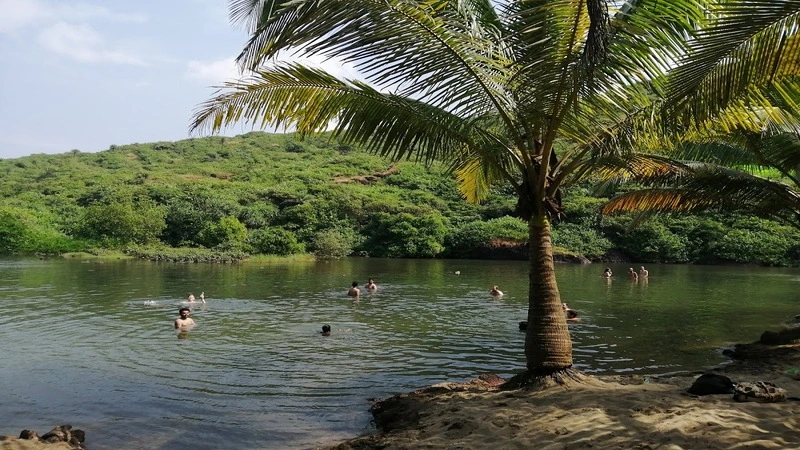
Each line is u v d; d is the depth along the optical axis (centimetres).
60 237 4178
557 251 3934
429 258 4316
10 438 622
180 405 811
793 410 598
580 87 635
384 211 4684
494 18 773
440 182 5484
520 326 1402
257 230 4391
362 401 831
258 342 1242
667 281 2669
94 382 927
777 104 791
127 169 6838
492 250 4225
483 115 720
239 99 701
